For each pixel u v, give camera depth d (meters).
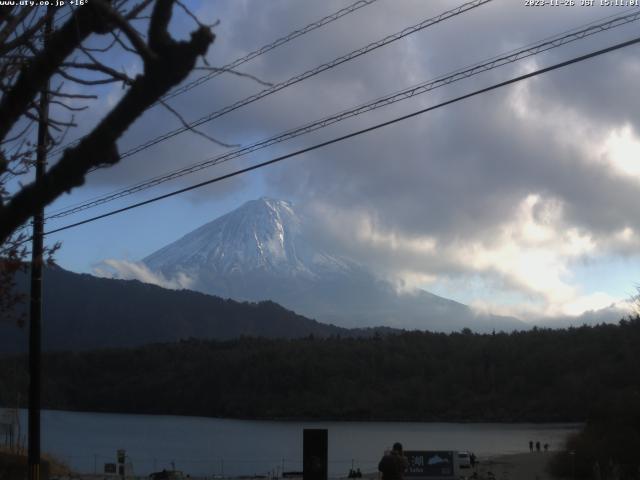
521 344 158.62
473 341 169.50
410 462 24.72
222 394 165.12
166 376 175.50
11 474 21.67
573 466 38.22
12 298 12.25
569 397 127.94
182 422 146.00
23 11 5.08
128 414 163.50
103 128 3.99
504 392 144.12
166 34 3.94
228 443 104.75
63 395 175.88
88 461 72.81
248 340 193.88
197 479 41.38
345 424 139.38
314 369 166.00
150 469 71.75
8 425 29.89
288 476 45.78
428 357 165.88
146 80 3.92
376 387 157.50
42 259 10.30
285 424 142.25
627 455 36.88
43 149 6.79
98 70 5.00
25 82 4.43
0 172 6.07
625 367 111.50
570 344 145.88
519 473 44.12
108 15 3.99
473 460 52.34
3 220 4.07
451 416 142.75
